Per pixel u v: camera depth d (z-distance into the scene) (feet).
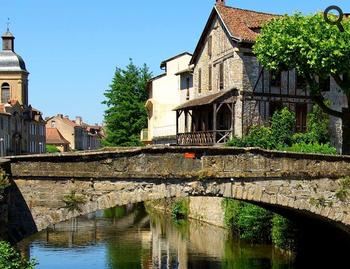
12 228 54.90
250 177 60.23
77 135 408.26
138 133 211.20
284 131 121.49
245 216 99.25
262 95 126.31
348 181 64.08
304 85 128.26
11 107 252.01
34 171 55.52
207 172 58.75
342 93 127.03
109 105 213.25
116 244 104.37
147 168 57.57
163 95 179.52
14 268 47.42
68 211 55.98
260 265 81.51
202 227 123.03
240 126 124.57
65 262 88.02
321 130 125.49
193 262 86.33
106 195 56.75
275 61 99.66
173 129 173.68
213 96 129.80
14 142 255.91
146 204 179.83
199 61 148.77
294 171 61.82
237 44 124.98
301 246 85.87
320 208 63.31
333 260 78.13
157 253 94.68
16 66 276.41
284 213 76.18
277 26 101.19
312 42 93.81
